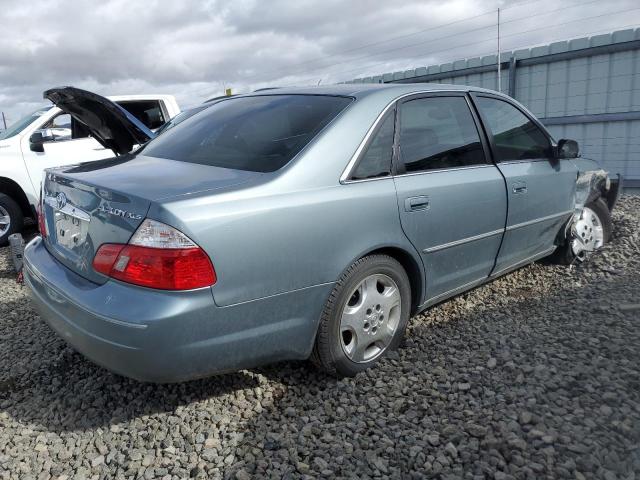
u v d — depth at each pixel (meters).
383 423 2.43
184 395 2.76
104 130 5.12
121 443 2.41
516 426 2.31
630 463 2.08
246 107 3.27
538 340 3.16
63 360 3.22
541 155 4.00
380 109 2.91
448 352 3.08
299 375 2.93
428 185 3.00
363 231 2.66
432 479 2.06
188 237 2.14
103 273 2.29
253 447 2.33
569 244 4.41
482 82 11.56
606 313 3.50
